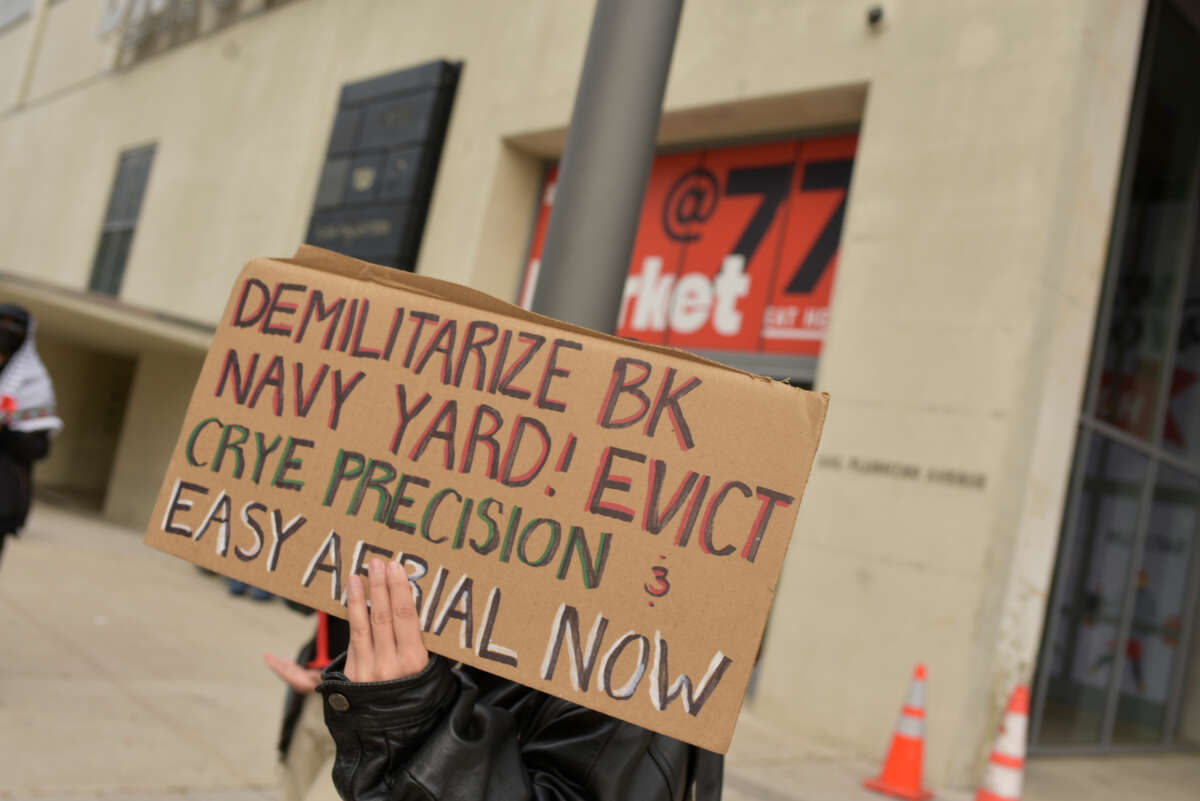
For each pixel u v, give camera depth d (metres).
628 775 1.32
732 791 5.10
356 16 13.67
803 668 6.97
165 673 5.93
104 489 20.55
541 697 1.42
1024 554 6.62
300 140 14.16
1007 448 6.39
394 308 1.51
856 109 8.05
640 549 1.33
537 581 1.34
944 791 6.08
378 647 1.28
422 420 1.44
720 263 8.95
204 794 4.03
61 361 19.88
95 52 21.64
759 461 1.32
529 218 11.02
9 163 24.25
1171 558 8.98
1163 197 8.16
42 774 3.91
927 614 6.49
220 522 1.47
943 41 7.28
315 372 1.50
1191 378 8.95
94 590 8.35
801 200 8.55
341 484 1.44
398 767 1.26
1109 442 7.71
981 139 6.92
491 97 10.96
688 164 9.40
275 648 7.33
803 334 8.27
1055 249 6.58
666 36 3.27
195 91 17.45
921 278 6.98
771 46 8.35
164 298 16.48
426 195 11.34
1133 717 8.77
